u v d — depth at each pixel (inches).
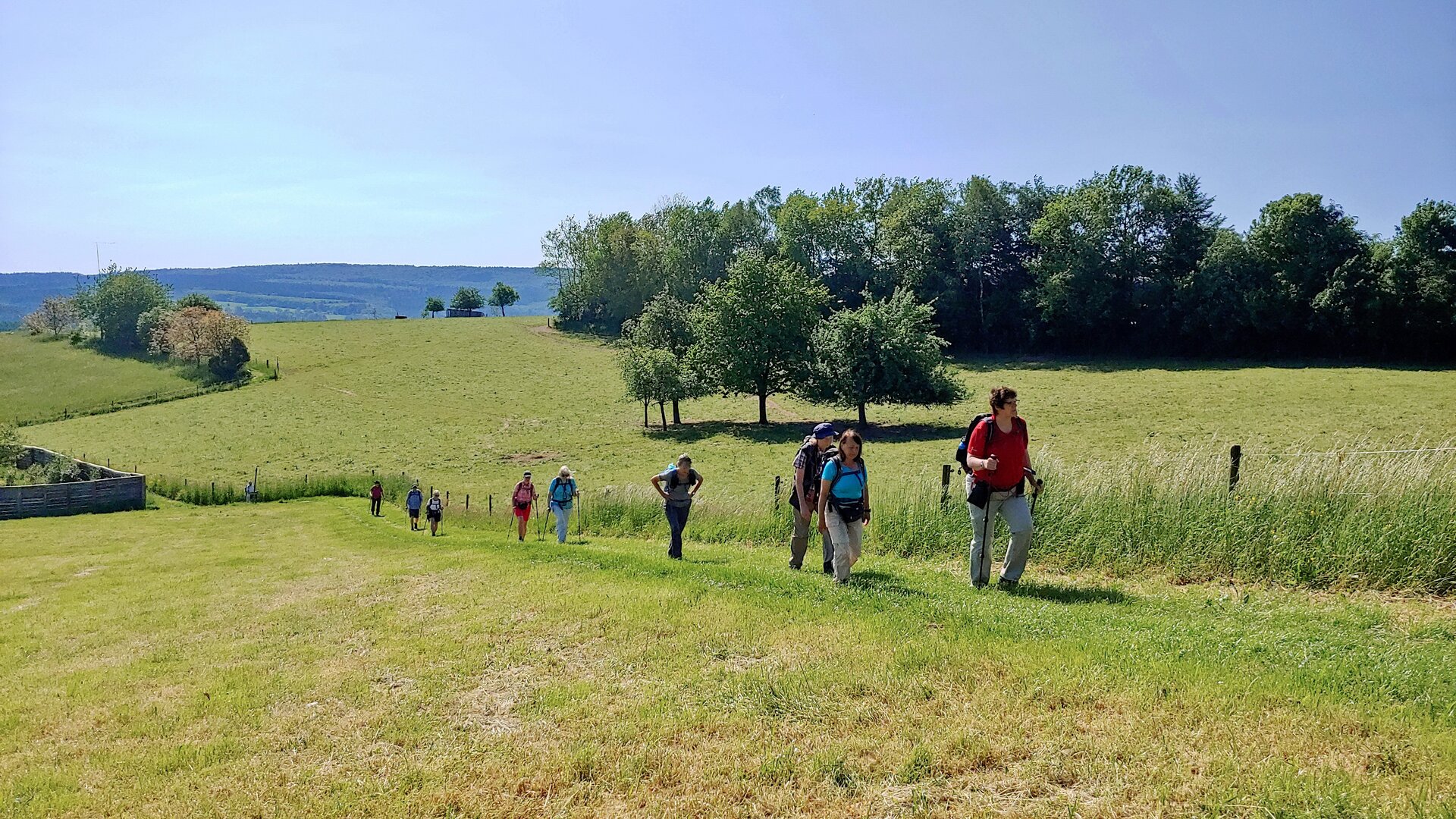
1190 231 3176.7
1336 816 137.9
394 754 203.2
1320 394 2166.6
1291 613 285.4
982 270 3641.7
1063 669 211.8
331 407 2652.6
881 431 2161.7
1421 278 2539.4
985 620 268.5
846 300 3629.4
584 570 440.5
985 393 2613.2
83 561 770.8
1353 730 168.6
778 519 637.9
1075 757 168.7
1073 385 2659.9
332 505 1475.1
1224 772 155.0
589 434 2325.3
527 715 221.5
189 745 217.2
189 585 551.8
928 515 499.5
